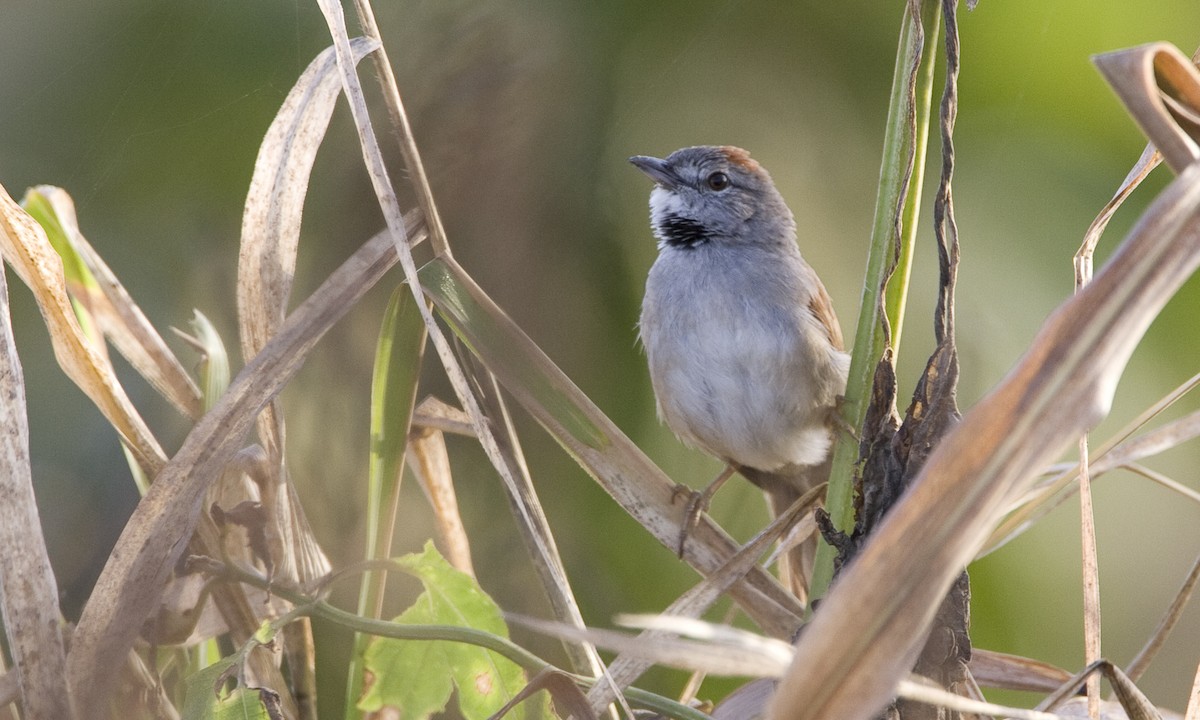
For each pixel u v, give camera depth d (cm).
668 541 566
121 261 953
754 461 829
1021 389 284
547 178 941
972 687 481
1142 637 1153
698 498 593
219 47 940
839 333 833
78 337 516
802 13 1029
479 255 933
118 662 471
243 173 960
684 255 841
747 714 536
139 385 938
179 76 945
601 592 992
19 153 943
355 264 531
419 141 916
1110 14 1036
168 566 478
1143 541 1163
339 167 946
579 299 970
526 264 945
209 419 489
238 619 543
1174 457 1180
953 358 436
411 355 561
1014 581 1077
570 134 942
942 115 437
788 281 816
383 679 535
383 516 559
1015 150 1070
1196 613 1178
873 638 283
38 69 945
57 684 465
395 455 561
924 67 462
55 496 891
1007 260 1049
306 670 561
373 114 928
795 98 1031
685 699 579
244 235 541
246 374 499
